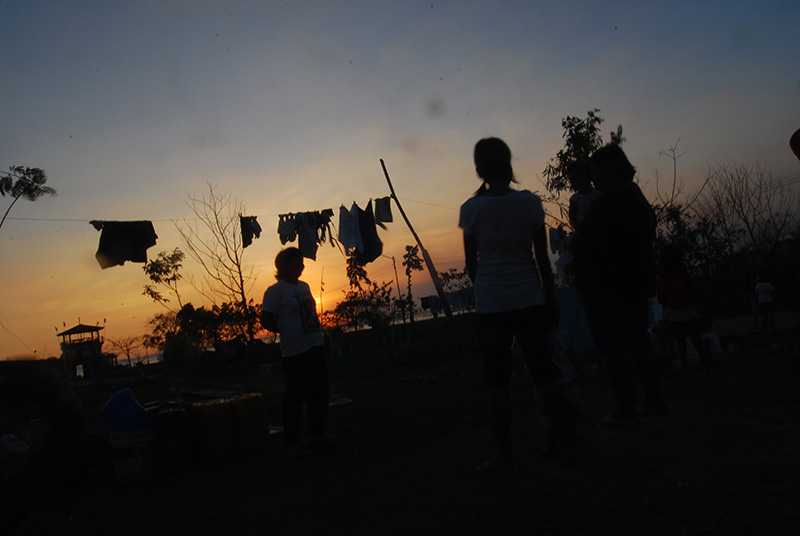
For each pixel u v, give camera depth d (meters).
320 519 2.99
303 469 4.21
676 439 3.45
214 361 16.94
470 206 3.20
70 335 32.66
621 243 3.79
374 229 9.07
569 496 2.73
